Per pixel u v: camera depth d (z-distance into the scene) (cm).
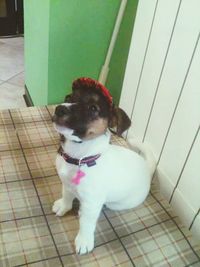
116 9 146
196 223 112
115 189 96
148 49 122
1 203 109
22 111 151
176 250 102
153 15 117
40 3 146
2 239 98
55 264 94
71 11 139
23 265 92
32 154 129
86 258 97
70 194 103
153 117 126
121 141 141
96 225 107
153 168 123
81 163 89
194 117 104
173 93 112
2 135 136
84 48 153
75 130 81
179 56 107
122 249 101
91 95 83
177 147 115
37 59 169
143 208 115
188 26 101
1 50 264
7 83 223
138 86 133
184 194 116
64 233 103
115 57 160
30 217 106
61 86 161
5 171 120
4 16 278
